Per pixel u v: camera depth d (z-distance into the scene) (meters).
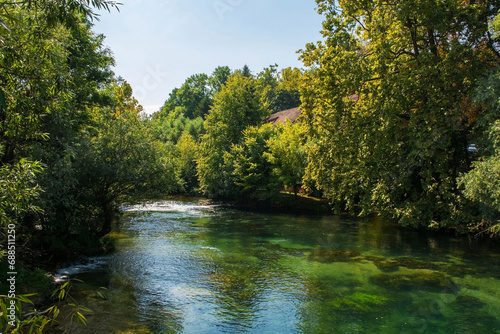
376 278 12.27
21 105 5.98
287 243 17.86
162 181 15.82
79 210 14.12
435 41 19.36
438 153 17.66
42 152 9.09
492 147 14.35
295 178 31.45
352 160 19.64
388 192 20.55
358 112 19.95
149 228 21.94
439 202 18.44
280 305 9.91
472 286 11.44
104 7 5.35
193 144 52.59
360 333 8.30
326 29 19.19
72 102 12.59
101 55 18.53
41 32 5.92
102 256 14.69
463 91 17.33
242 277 12.34
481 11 17.42
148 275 12.37
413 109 20.09
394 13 17.31
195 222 24.62
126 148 15.30
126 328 8.15
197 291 10.91
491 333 8.33
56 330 7.73
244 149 36.31
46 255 13.05
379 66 18.14
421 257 15.00
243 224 23.86
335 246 17.14
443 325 8.72
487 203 13.64
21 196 5.34
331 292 10.94
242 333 8.22
